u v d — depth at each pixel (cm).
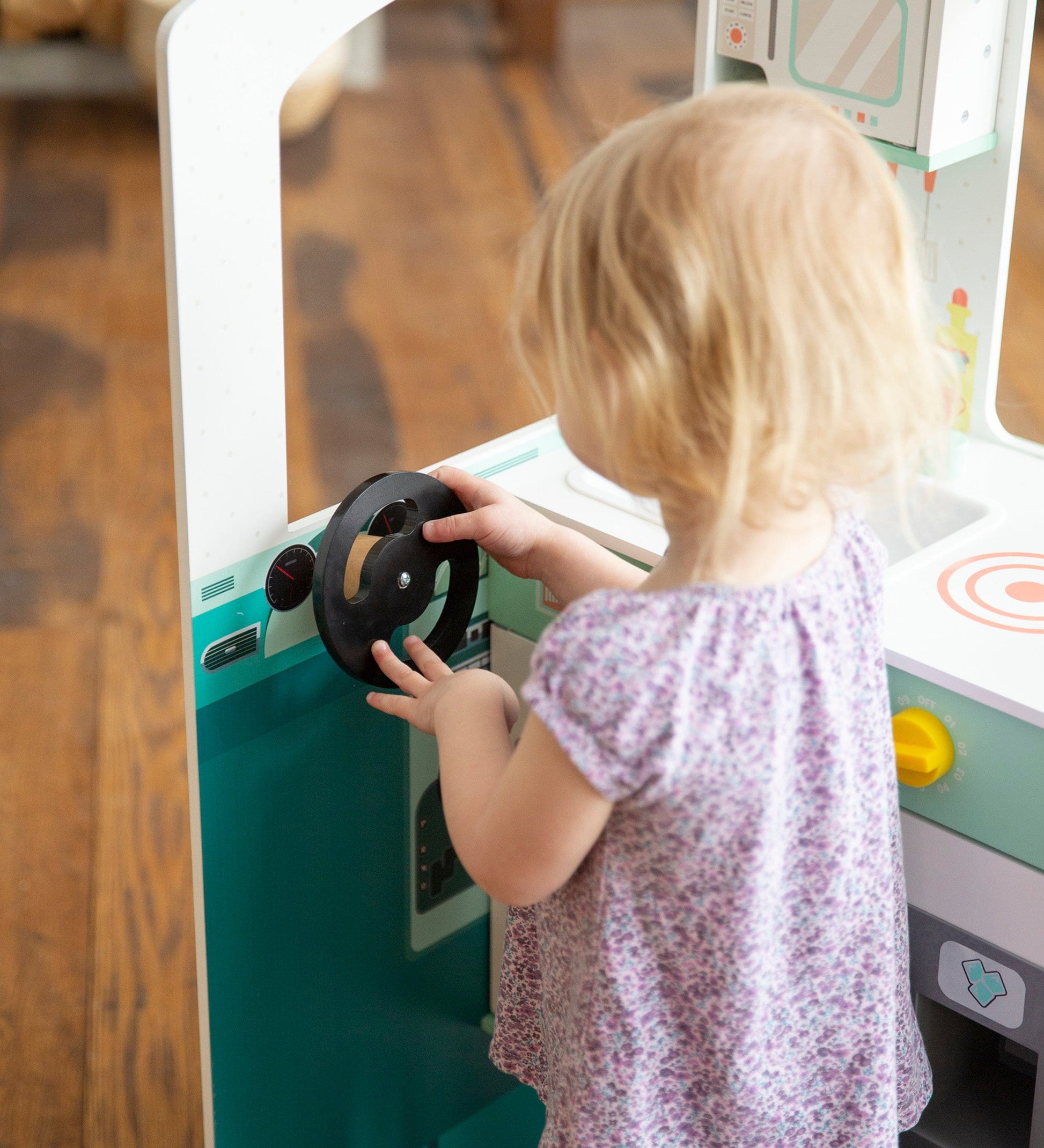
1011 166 130
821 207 76
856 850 92
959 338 139
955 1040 134
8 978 191
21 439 308
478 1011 154
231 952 122
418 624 126
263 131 99
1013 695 104
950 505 133
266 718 116
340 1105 141
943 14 118
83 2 448
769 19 129
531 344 86
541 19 482
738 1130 94
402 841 135
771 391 76
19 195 407
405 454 305
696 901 86
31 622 256
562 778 81
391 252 383
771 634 82
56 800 220
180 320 99
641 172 76
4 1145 168
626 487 83
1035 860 107
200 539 105
